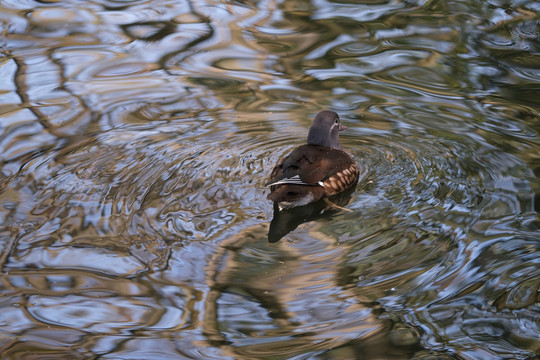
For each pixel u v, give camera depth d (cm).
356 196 1223
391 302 940
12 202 1178
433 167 1298
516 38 1830
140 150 1356
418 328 890
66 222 1123
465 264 1011
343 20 1991
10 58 1772
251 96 1605
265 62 1764
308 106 1552
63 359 851
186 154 1341
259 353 859
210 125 1469
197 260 1036
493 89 1602
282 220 1154
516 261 1013
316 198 1214
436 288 962
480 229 1097
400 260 1029
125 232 1098
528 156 1316
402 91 1605
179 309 939
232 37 1900
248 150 1365
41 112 1522
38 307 941
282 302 948
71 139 1405
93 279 994
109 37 1902
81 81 1670
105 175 1264
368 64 1741
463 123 1459
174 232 1098
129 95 1608
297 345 871
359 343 869
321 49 1827
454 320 902
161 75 1703
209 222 1130
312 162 1252
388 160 1339
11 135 1419
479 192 1203
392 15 2012
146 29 1952
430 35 1872
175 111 1538
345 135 1436
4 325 906
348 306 936
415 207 1172
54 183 1238
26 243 1070
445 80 1652
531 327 884
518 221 1116
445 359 834
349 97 1587
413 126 1455
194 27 1964
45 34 1914
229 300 954
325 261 1036
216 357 855
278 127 1461
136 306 945
